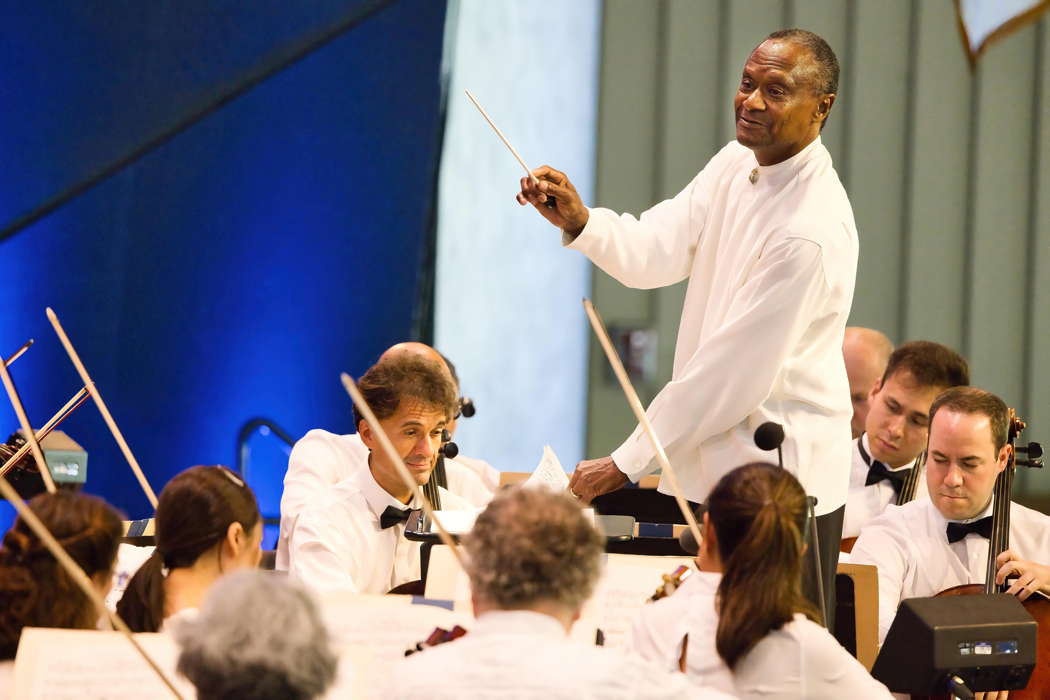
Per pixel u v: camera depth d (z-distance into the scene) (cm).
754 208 1156
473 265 2558
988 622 1026
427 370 1197
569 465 2512
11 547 830
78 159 2427
